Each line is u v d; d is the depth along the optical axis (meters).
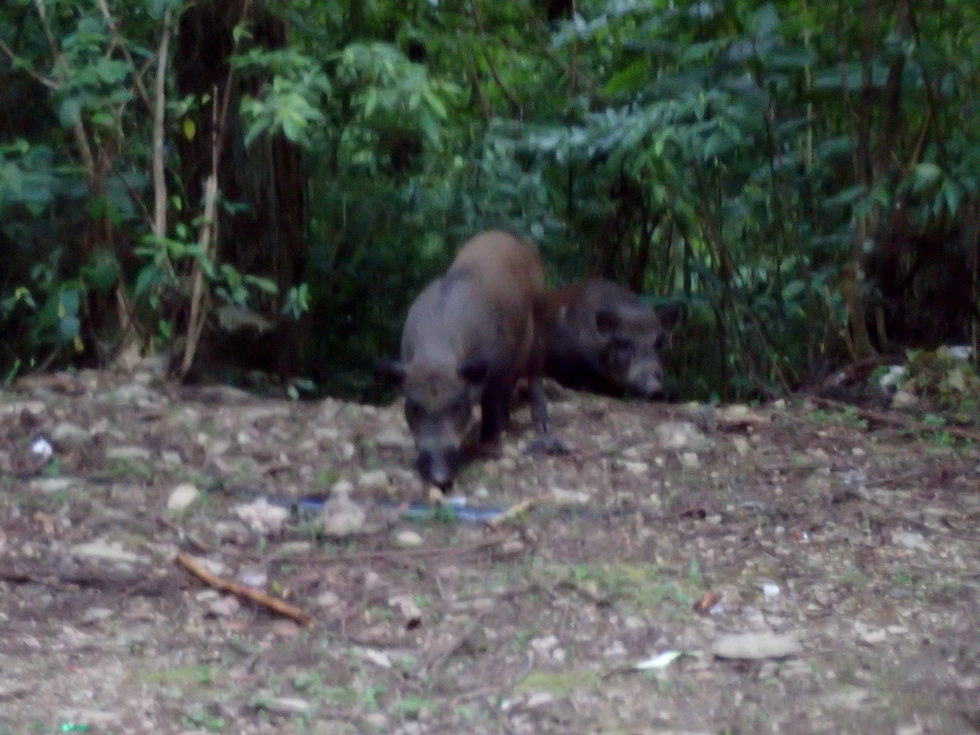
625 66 8.22
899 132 8.08
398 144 9.07
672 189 8.26
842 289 7.99
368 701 5.42
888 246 8.12
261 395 7.93
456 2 8.81
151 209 7.84
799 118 8.09
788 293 8.08
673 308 8.34
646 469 6.81
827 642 5.66
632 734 5.29
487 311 6.80
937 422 7.31
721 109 7.54
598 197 8.73
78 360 7.89
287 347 8.46
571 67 8.73
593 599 5.86
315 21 8.27
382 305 9.38
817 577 5.99
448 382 6.54
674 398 8.80
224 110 7.61
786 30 7.76
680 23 7.97
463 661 5.60
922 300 8.30
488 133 8.54
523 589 5.90
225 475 6.61
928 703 5.40
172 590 5.88
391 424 7.14
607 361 8.14
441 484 6.43
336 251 9.12
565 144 7.96
